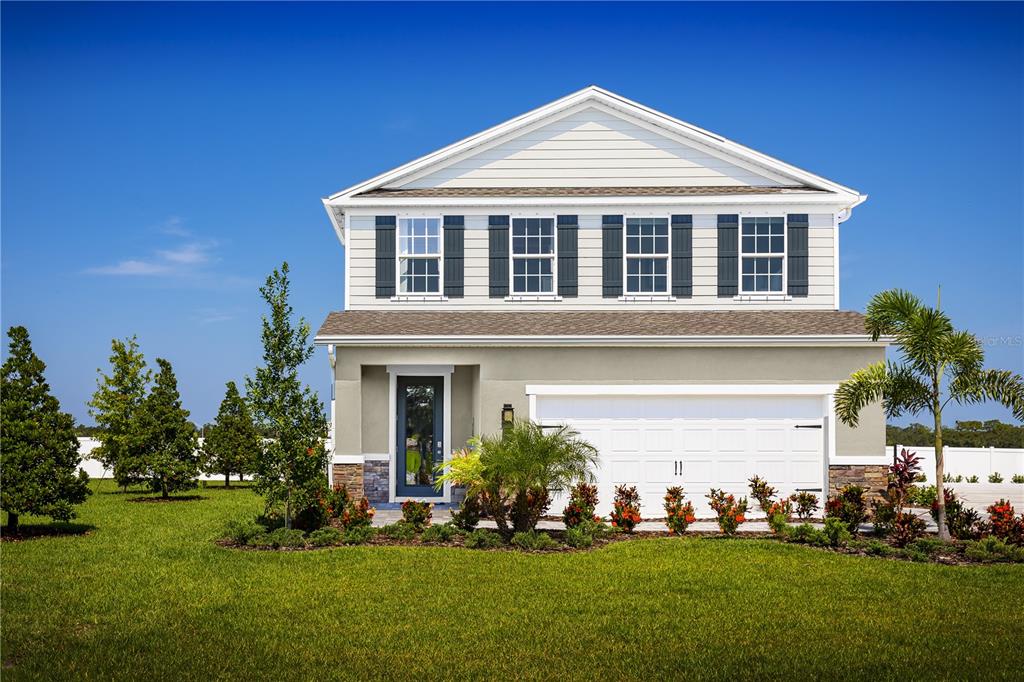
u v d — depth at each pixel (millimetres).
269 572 13031
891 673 8812
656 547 15039
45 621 10445
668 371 19812
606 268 22109
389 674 8750
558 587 12156
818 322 20672
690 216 22172
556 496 19219
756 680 8625
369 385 21219
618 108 22938
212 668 8891
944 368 15984
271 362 16094
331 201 22094
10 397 17359
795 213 22188
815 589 12109
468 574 12898
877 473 19453
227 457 31703
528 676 8695
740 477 19719
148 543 15750
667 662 9117
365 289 22203
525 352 19953
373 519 18641
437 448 21828
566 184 22906
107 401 30047
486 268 22219
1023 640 9883
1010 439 34281
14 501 16859
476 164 22969
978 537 15891
